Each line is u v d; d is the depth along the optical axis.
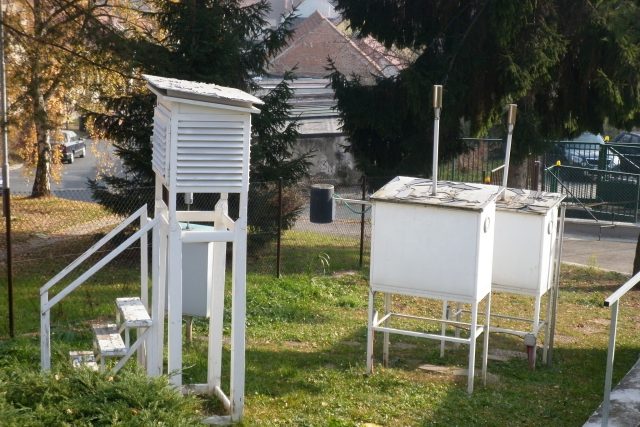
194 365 8.55
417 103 16.97
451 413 8.00
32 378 6.41
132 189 14.25
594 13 16.94
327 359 9.67
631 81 16.88
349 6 18.64
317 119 35.97
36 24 16.50
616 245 19.16
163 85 6.82
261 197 15.71
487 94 17.98
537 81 17.75
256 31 16.34
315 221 12.87
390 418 7.78
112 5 19.81
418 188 8.83
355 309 12.49
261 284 13.27
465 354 10.24
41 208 22.02
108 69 15.15
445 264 8.50
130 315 7.12
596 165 25.30
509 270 9.52
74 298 11.91
